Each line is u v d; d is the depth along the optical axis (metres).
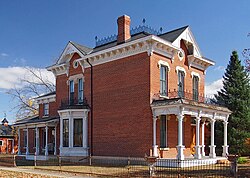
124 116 25.98
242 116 35.59
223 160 25.22
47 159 31.95
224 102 36.81
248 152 33.81
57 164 26.20
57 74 34.34
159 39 24.59
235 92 37.03
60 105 33.19
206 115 25.09
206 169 19.52
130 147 25.16
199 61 29.94
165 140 25.03
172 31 28.95
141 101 24.73
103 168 21.66
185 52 28.66
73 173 19.30
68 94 32.34
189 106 22.91
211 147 25.77
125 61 26.45
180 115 22.23
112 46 27.78
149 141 23.77
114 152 26.42
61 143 30.27
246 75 37.88
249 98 36.88
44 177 17.69
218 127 35.75
